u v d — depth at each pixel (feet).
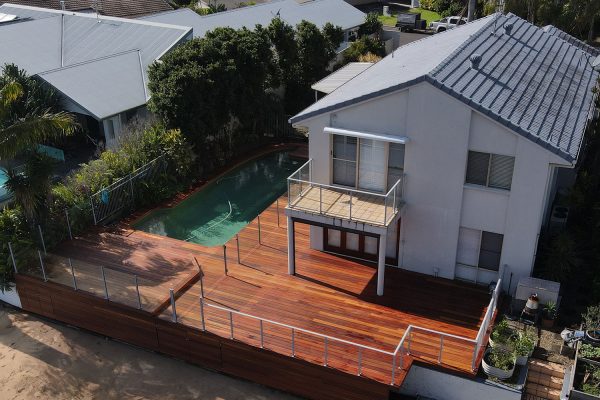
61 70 92.58
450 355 48.96
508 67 61.87
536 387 47.91
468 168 54.13
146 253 65.82
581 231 63.87
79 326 60.59
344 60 125.49
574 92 63.41
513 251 54.85
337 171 60.08
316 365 48.26
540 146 49.49
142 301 56.44
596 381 46.44
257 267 62.44
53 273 60.29
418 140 54.39
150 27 109.29
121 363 55.57
